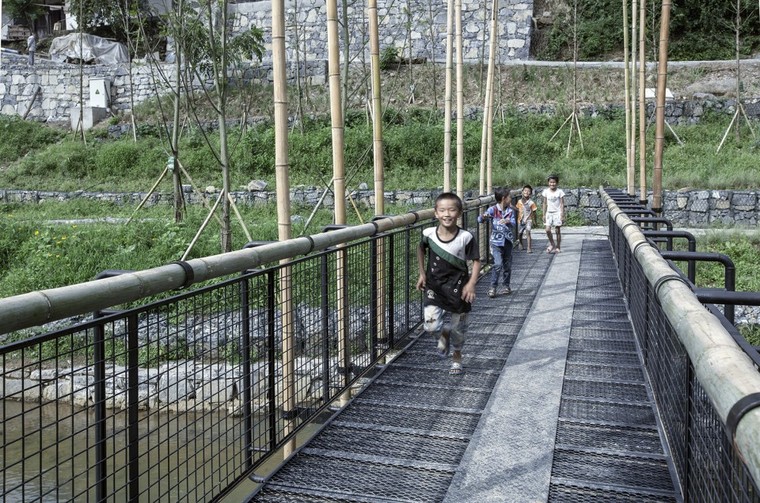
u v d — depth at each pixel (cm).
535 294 830
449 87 947
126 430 239
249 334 330
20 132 2655
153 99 2766
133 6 1529
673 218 1706
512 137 2222
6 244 1258
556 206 1204
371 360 502
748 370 142
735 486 171
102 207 1928
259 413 336
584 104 2369
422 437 382
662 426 362
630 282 658
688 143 2095
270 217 1725
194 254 1208
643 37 1144
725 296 262
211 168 2173
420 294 650
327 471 339
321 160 2089
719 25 2939
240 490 486
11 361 699
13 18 3859
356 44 2805
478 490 315
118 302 232
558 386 467
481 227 1042
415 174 2030
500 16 2888
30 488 305
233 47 1855
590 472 333
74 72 2922
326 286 420
